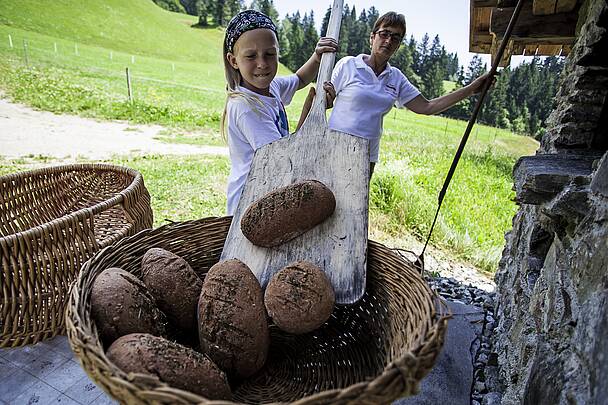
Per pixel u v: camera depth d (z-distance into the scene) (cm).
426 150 427
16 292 98
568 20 138
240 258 101
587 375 68
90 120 437
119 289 79
